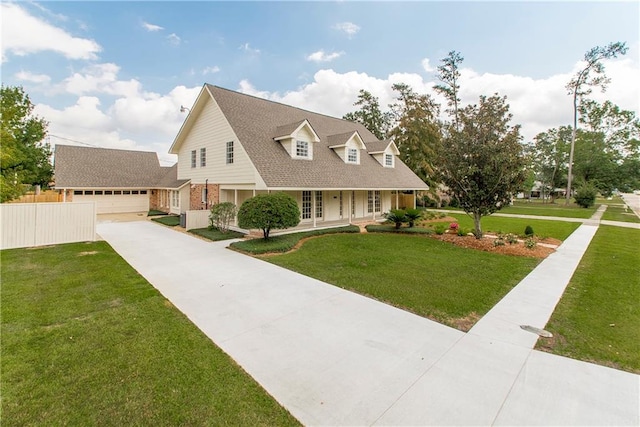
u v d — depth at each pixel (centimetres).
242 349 443
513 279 800
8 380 359
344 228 1592
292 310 591
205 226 1647
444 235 1453
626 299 658
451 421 305
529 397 343
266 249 1080
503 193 1245
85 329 494
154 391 345
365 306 613
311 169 1576
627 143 4169
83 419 302
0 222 1073
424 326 527
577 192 3722
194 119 1895
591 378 380
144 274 818
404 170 2398
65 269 838
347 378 376
